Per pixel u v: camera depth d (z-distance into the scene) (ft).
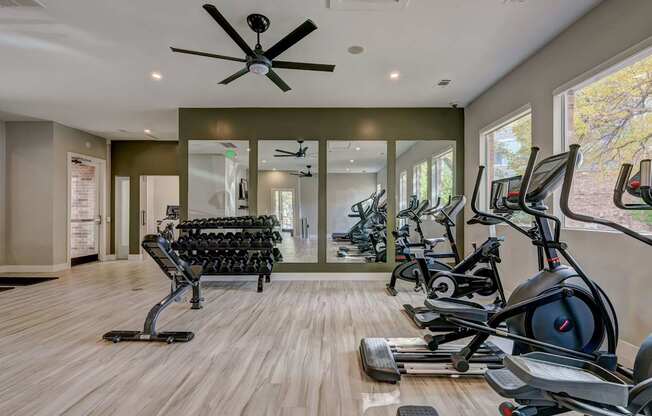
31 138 19.54
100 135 23.32
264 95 15.12
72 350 8.60
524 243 11.90
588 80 8.98
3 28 9.44
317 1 8.26
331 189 29.63
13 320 10.93
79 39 10.10
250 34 9.85
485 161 15.14
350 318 11.16
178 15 8.87
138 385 6.89
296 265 17.19
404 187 23.26
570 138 9.90
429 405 6.22
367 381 7.06
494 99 13.89
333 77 13.03
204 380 7.10
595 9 8.61
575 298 6.70
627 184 5.21
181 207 16.84
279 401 6.32
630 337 7.72
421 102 16.15
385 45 10.50
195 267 11.73
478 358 7.63
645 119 7.66
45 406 6.15
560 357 4.56
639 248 7.52
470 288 10.96
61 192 20.26
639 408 3.99
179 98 15.48
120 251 25.23
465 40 10.23
